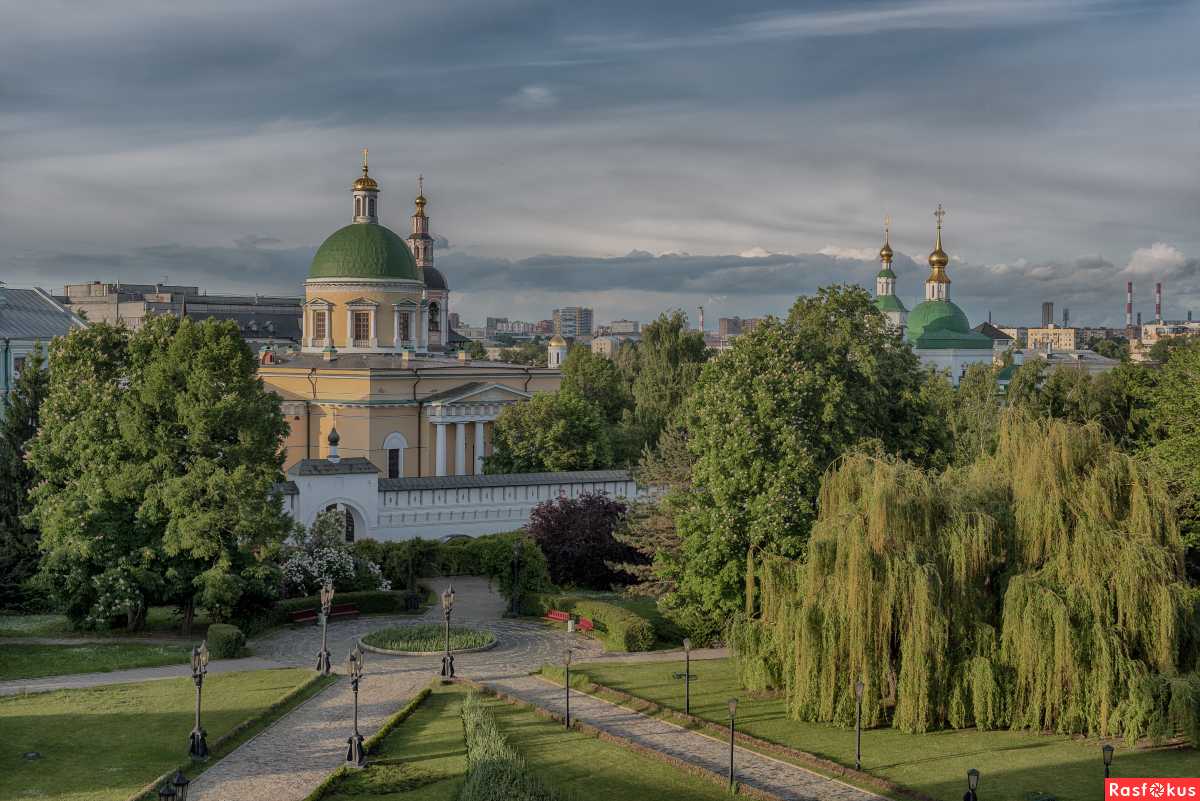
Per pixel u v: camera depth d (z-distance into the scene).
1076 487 45.62
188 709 47.12
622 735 44.88
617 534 67.38
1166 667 42.56
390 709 48.19
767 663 49.25
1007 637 43.66
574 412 99.88
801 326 66.56
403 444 108.56
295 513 76.75
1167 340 192.50
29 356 73.56
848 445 60.81
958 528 45.22
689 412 63.28
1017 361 193.62
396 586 75.50
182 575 61.22
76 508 60.44
